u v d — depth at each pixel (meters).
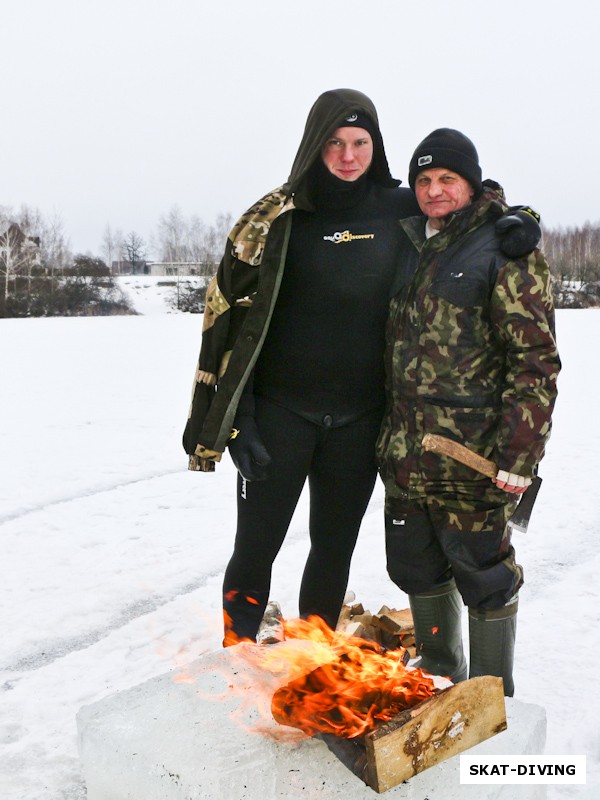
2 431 7.73
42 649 3.17
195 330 23.88
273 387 2.54
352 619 3.03
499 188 2.39
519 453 2.18
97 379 11.77
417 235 2.38
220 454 2.53
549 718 2.57
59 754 2.43
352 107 2.33
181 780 1.75
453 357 2.27
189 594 3.67
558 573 3.86
